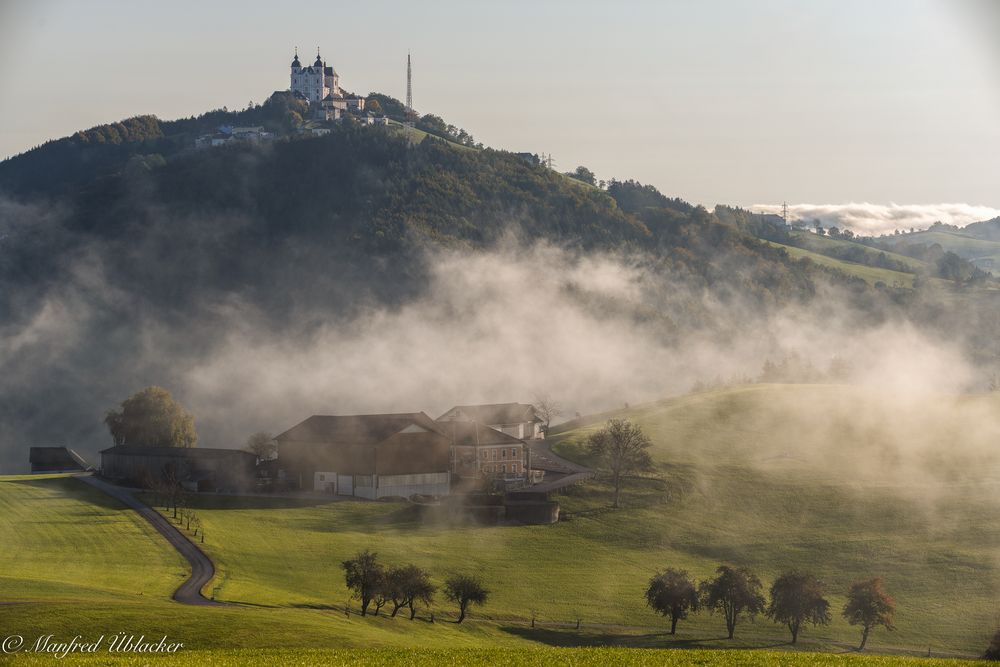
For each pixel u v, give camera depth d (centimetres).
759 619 14462
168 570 14175
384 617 12706
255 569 14788
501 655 8000
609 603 14750
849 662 7744
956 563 16362
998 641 12319
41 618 9838
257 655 7956
